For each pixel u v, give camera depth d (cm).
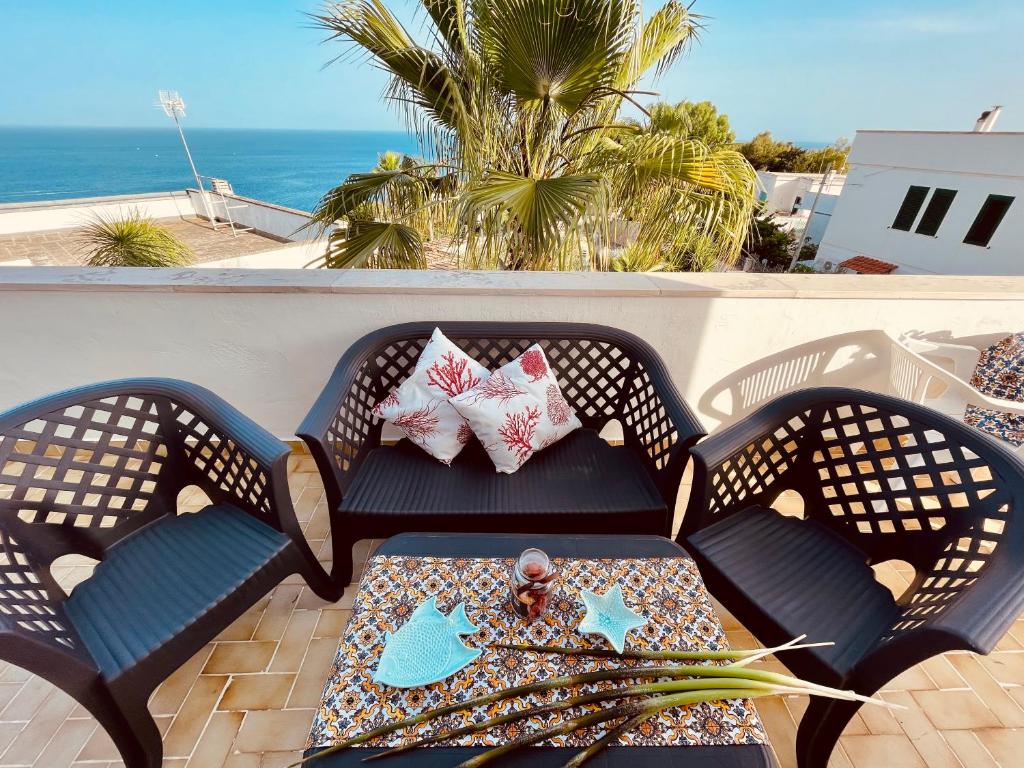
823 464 139
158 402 131
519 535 120
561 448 167
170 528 133
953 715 127
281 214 927
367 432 165
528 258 207
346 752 79
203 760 116
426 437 159
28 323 182
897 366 181
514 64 199
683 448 136
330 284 177
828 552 130
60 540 118
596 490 147
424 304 182
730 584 120
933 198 1038
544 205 185
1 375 192
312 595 156
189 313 183
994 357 184
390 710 84
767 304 187
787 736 123
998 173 929
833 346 198
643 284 182
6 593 100
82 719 122
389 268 230
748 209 214
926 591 108
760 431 133
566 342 173
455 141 229
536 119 231
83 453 216
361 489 146
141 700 102
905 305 190
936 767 117
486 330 170
